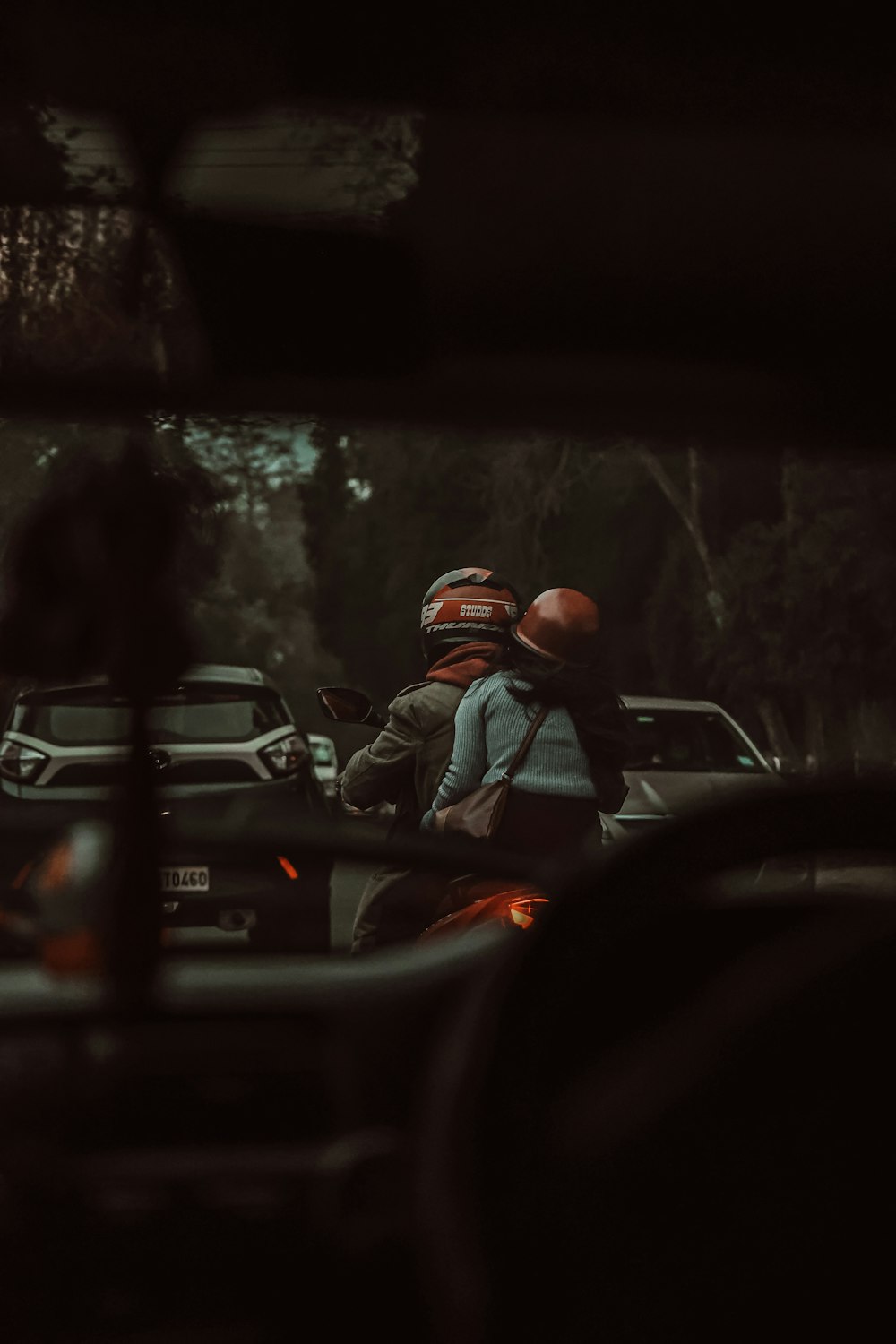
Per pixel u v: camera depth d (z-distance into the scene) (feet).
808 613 87.40
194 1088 5.16
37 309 8.94
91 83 9.67
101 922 5.59
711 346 10.65
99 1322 4.63
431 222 10.49
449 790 11.62
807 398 10.88
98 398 8.71
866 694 87.30
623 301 10.82
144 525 5.68
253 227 9.88
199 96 9.96
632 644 107.65
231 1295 4.59
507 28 10.53
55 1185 4.77
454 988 5.46
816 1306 3.48
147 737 5.63
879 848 3.65
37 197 9.44
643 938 3.62
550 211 10.60
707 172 10.78
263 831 7.97
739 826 3.63
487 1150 3.57
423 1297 3.79
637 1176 3.53
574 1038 3.62
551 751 11.53
